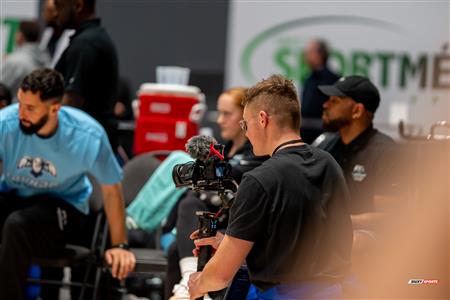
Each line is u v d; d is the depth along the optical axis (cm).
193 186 781
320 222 727
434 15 2048
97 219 1164
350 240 756
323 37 2067
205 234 795
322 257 734
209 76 2069
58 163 1080
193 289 756
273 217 716
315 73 1931
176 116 1455
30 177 1091
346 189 753
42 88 1015
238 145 1190
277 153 745
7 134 1064
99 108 1247
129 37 2061
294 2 2069
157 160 1284
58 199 1113
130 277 1383
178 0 2062
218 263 723
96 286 1120
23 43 1709
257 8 2075
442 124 955
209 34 2072
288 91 752
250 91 763
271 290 736
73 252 1105
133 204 1240
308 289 727
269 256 725
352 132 1078
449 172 932
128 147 1659
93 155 1072
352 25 2062
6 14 2041
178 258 1080
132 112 1878
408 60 2058
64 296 1445
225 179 775
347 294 815
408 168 1034
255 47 2073
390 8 2058
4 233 1047
